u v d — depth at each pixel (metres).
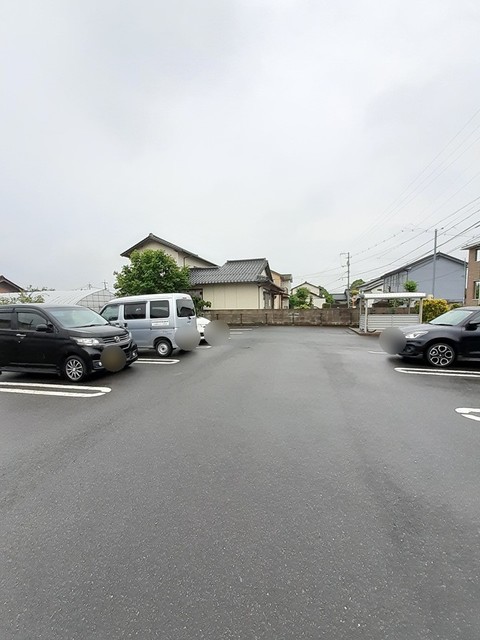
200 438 3.28
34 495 2.38
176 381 5.62
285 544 1.84
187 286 18.91
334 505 2.19
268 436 3.30
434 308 13.98
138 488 2.44
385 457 2.84
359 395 4.66
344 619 1.40
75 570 1.69
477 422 3.63
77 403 4.51
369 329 13.69
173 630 1.37
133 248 21.81
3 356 5.97
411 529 1.95
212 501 2.26
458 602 1.47
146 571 1.67
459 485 2.41
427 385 5.19
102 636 1.35
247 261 22.59
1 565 1.73
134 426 3.64
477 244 21.28
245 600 1.50
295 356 8.05
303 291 37.38
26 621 1.42
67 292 18.66
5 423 3.81
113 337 6.02
